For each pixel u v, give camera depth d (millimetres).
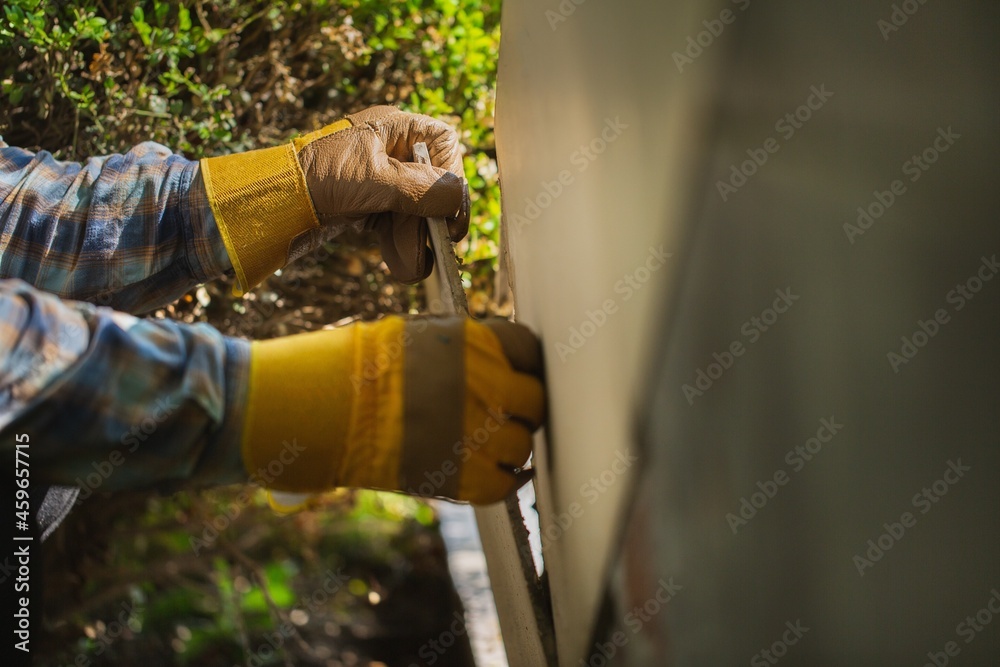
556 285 972
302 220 1434
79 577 2277
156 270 1428
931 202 499
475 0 2012
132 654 2762
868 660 555
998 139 469
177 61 1792
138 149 1484
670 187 693
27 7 1562
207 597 3016
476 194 2002
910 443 514
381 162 1409
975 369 477
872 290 532
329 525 3314
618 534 832
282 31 1903
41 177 1407
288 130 1976
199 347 911
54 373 866
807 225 574
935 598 511
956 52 486
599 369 846
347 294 2080
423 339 930
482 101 2016
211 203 1409
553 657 1076
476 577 2561
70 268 1391
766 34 601
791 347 592
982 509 479
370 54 1963
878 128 525
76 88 1714
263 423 898
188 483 930
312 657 2791
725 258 646
